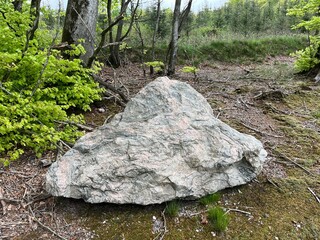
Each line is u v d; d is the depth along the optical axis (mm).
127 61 11516
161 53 12125
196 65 11828
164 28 13555
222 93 7074
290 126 5258
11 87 4219
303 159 4211
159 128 3336
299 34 16688
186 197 3113
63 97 5020
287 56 13961
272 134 4969
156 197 2984
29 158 3932
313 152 4422
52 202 3156
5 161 3549
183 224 2959
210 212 3051
